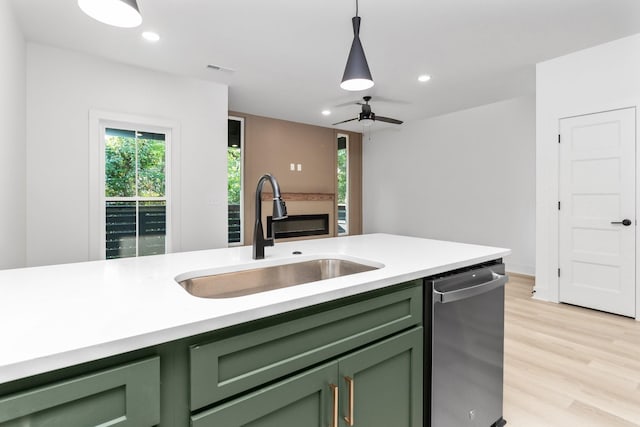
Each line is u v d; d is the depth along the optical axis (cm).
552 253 360
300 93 472
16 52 273
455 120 593
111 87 353
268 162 632
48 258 325
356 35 191
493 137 539
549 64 356
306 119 641
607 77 318
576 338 270
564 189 348
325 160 714
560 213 352
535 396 194
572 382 208
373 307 111
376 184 746
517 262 513
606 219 321
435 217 630
